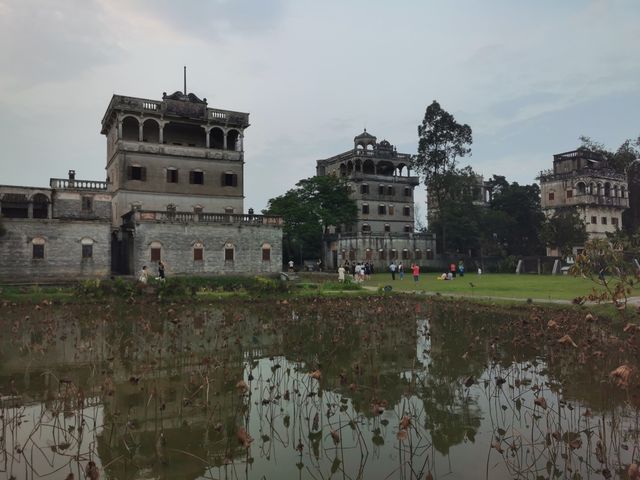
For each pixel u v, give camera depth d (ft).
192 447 31.32
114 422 35.14
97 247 144.25
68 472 27.99
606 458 27.91
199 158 176.14
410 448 28.76
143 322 77.36
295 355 56.08
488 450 30.30
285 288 116.98
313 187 244.01
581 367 48.67
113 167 173.88
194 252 151.02
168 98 174.70
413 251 253.85
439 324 77.92
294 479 26.89
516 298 103.55
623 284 66.33
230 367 50.70
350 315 88.48
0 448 31.12
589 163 283.59
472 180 257.96
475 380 45.24
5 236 132.98
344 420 35.65
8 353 57.31
